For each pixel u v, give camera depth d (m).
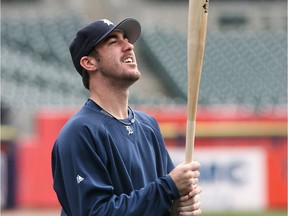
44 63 58.28
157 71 60.53
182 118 39.41
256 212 37.62
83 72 11.59
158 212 10.49
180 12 71.00
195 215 10.91
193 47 10.98
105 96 11.38
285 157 39.72
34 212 37.25
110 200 10.40
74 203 10.62
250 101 54.56
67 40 61.09
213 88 56.19
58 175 11.13
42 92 50.91
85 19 66.06
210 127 39.59
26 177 38.84
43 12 69.62
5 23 62.03
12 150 38.66
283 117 39.88
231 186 39.53
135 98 52.66
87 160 10.66
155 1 71.38
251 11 71.81
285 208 39.41
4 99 47.72
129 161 11.00
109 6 71.31
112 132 11.06
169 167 12.21
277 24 71.69
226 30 70.31
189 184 10.63
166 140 39.28
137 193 10.48
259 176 39.69
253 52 61.47
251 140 39.72
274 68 59.41
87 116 11.08
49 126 39.22
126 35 11.59
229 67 59.34
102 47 11.29
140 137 11.52
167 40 63.06
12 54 57.91
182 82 57.72
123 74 11.20
